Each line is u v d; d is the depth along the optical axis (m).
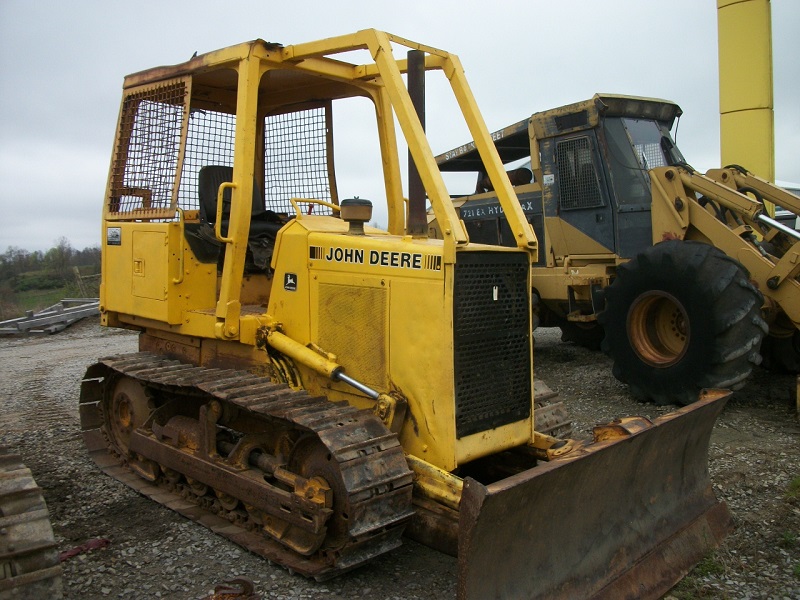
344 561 3.45
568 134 8.95
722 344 6.45
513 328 3.88
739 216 7.70
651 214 8.20
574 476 3.22
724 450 5.61
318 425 3.55
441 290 3.57
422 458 3.71
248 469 4.17
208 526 4.30
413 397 3.73
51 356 11.47
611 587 3.37
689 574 3.71
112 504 4.76
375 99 5.10
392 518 3.46
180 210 4.82
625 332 7.30
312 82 5.18
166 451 4.73
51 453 5.87
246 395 4.04
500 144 10.85
